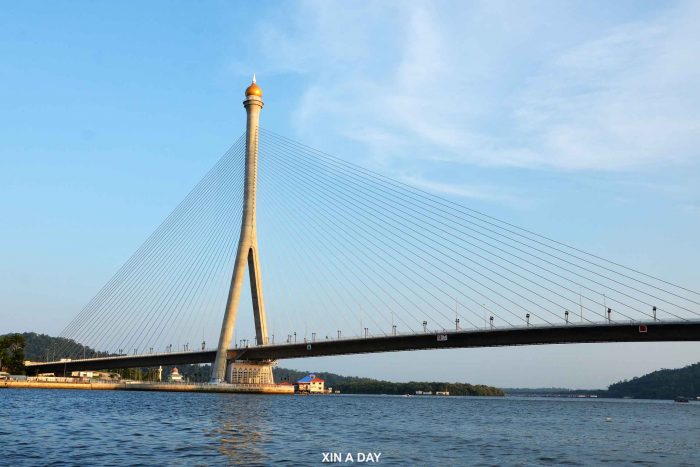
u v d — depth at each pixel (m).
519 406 155.50
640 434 66.38
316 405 120.12
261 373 185.62
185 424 61.75
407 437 55.84
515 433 64.06
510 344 133.25
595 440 58.19
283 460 38.47
